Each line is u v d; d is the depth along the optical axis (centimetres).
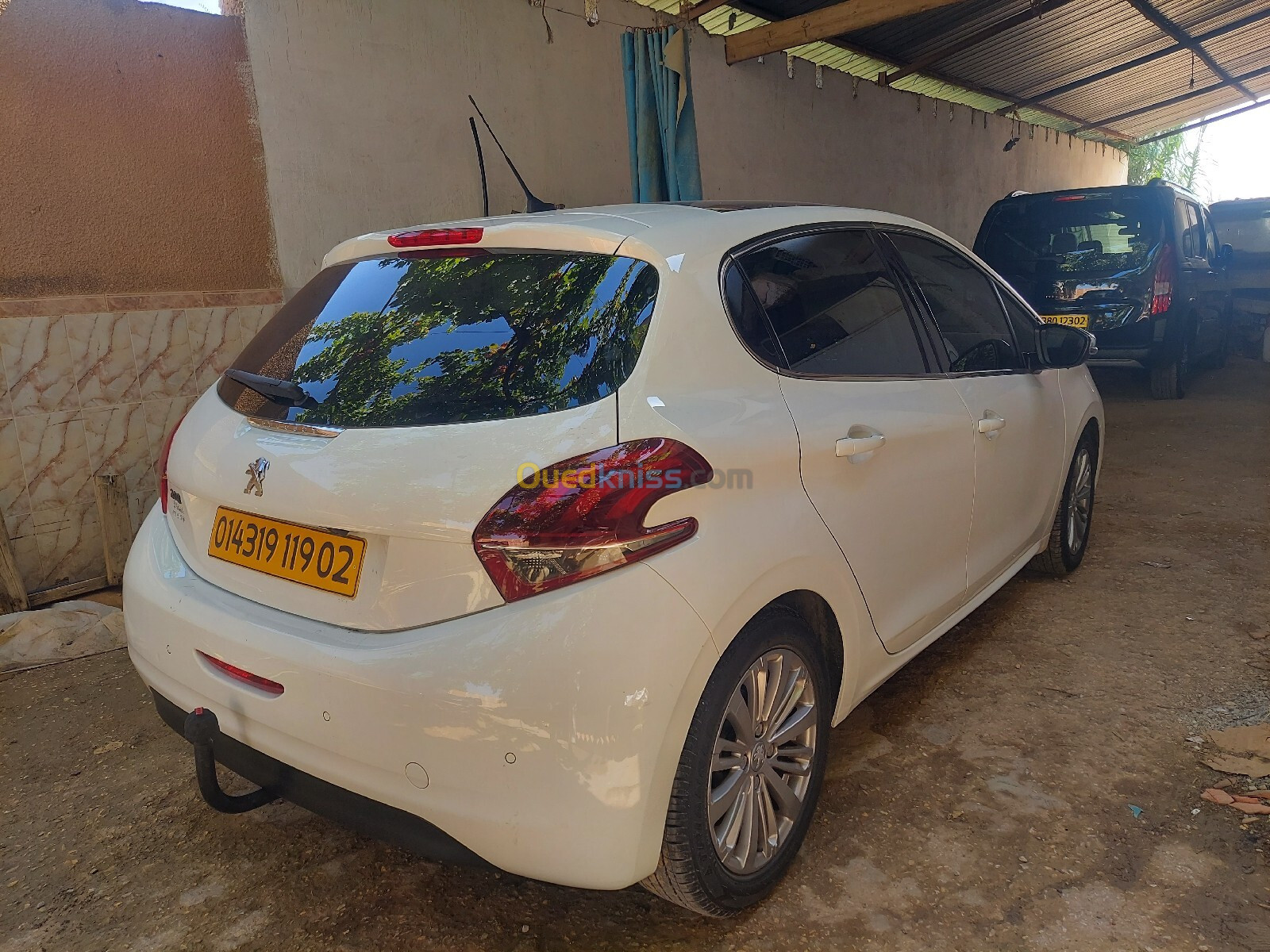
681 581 170
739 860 196
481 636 161
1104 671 312
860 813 239
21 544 404
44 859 235
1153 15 994
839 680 230
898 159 1041
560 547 161
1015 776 253
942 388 271
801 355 221
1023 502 331
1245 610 357
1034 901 204
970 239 1230
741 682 189
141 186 426
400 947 200
